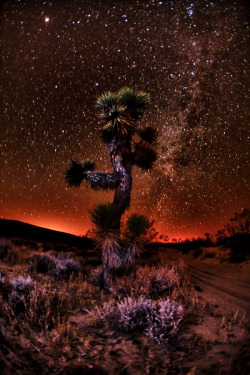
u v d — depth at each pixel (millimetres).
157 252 8758
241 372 2734
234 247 8344
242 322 3793
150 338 3348
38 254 5852
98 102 5188
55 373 2650
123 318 3531
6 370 2553
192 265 6980
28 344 2955
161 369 2836
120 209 4797
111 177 4848
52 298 3994
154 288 4707
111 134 5570
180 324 3660
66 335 3264
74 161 4922
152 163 5375
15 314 3482
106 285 4738
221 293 4879
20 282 4105
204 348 3201
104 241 4309
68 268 5496
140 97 5332
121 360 2955
